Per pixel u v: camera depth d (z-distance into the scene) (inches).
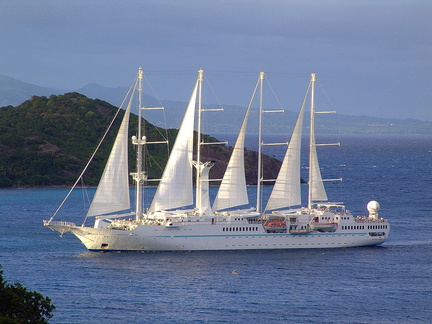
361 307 7377.0
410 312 7258.9
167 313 7081.7
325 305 7411.4
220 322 6865.2
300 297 7652.6
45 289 7810.0
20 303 5206.7
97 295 7603.4
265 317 7017.7
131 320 6889.8
